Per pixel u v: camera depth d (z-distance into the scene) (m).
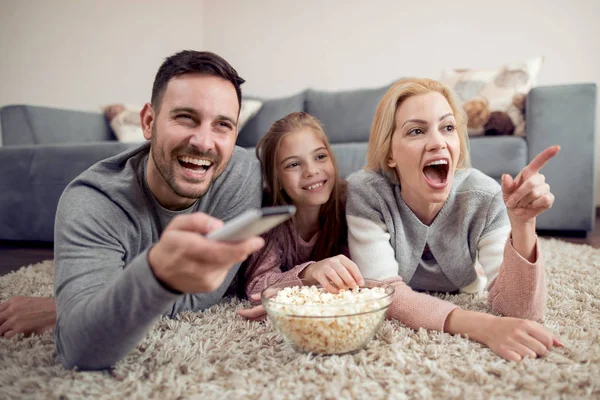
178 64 0.83
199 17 3.98
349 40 3.56
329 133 2.91
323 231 1.22
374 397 0.59
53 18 3.07
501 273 0.90
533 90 2.20
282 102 3.05
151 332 0.84
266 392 0.61
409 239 1.09
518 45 3.16
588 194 2.12
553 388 0.61
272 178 1.19
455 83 2.48
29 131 2.36
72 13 3.15
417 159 0.97
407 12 3.40
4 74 2.90
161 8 3.67
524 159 2.13
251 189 1.07
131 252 0.90
